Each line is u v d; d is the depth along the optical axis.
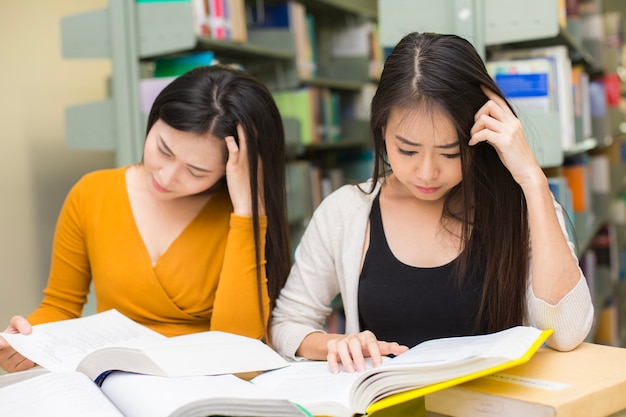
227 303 1.36
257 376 1.01
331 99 3.61
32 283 2.75
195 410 0.77
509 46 2.73
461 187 1.19
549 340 1.07
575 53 3.14
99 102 2.34
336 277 1.35
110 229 1.45
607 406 0.84
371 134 1.24
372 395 0.84
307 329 1.27
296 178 2.99
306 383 0.93
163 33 2.26
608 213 3.82
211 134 1.30
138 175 1.51
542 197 1.10
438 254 1.23
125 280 1.44
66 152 2.90
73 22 2.33
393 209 1.27
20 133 2.70
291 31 3.11
